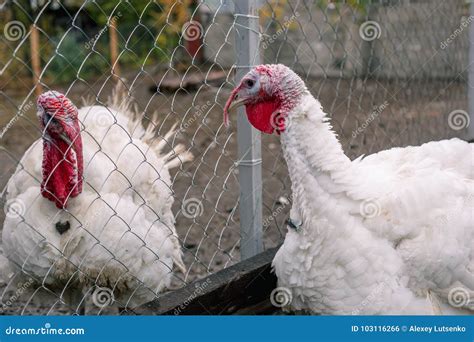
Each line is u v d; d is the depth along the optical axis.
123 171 3.01
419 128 4.82
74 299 3.05
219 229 4.45
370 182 2.46
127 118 3.41
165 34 8.15
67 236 2.77
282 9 4.38
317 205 2.40
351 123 4.69
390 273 2.36
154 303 2.54
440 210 2.44
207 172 5.40
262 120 2.55
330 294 2.43
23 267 2.82
